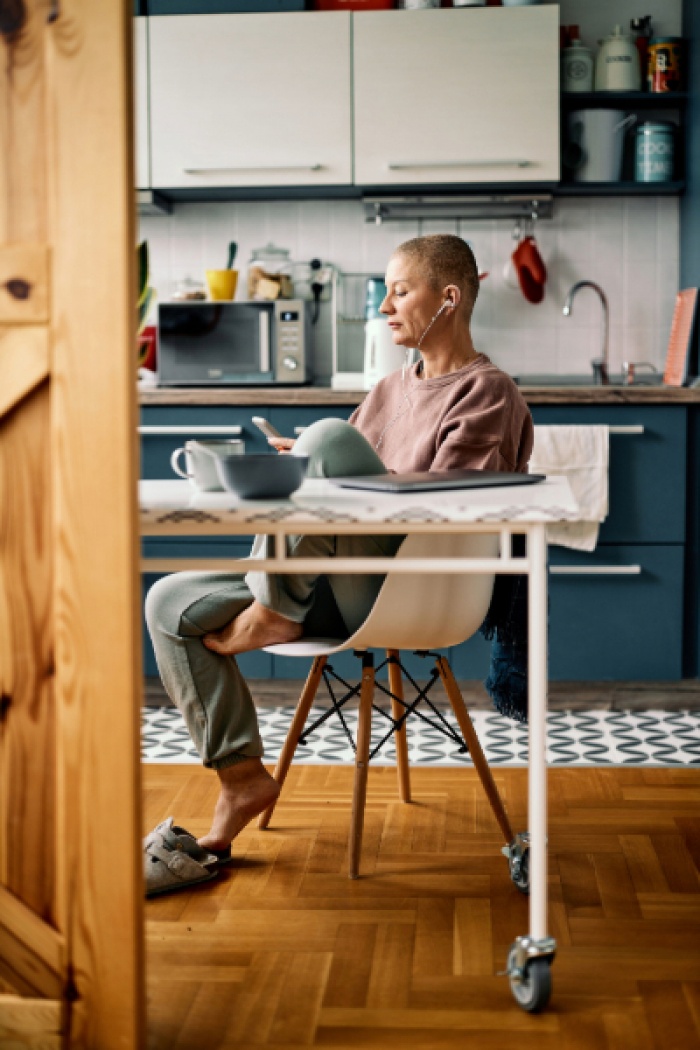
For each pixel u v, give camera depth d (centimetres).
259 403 370
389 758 316
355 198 435
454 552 211
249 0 400
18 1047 162
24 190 155
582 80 412
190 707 238
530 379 430
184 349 407
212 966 197
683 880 232
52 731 162
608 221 432
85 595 158
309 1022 179
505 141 396
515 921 214
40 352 155
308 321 417
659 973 193
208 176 404
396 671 275
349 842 239
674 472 365
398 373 261
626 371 411
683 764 310
